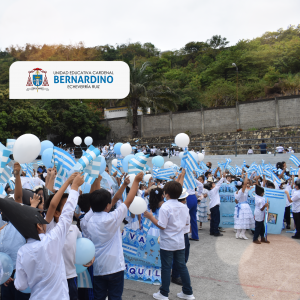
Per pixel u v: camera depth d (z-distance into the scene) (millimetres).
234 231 7957
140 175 3168
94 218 3027
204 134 30797
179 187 3824
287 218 8117
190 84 46781
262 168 9539
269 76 41375
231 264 5281
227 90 40344
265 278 4625
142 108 30703
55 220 2811
